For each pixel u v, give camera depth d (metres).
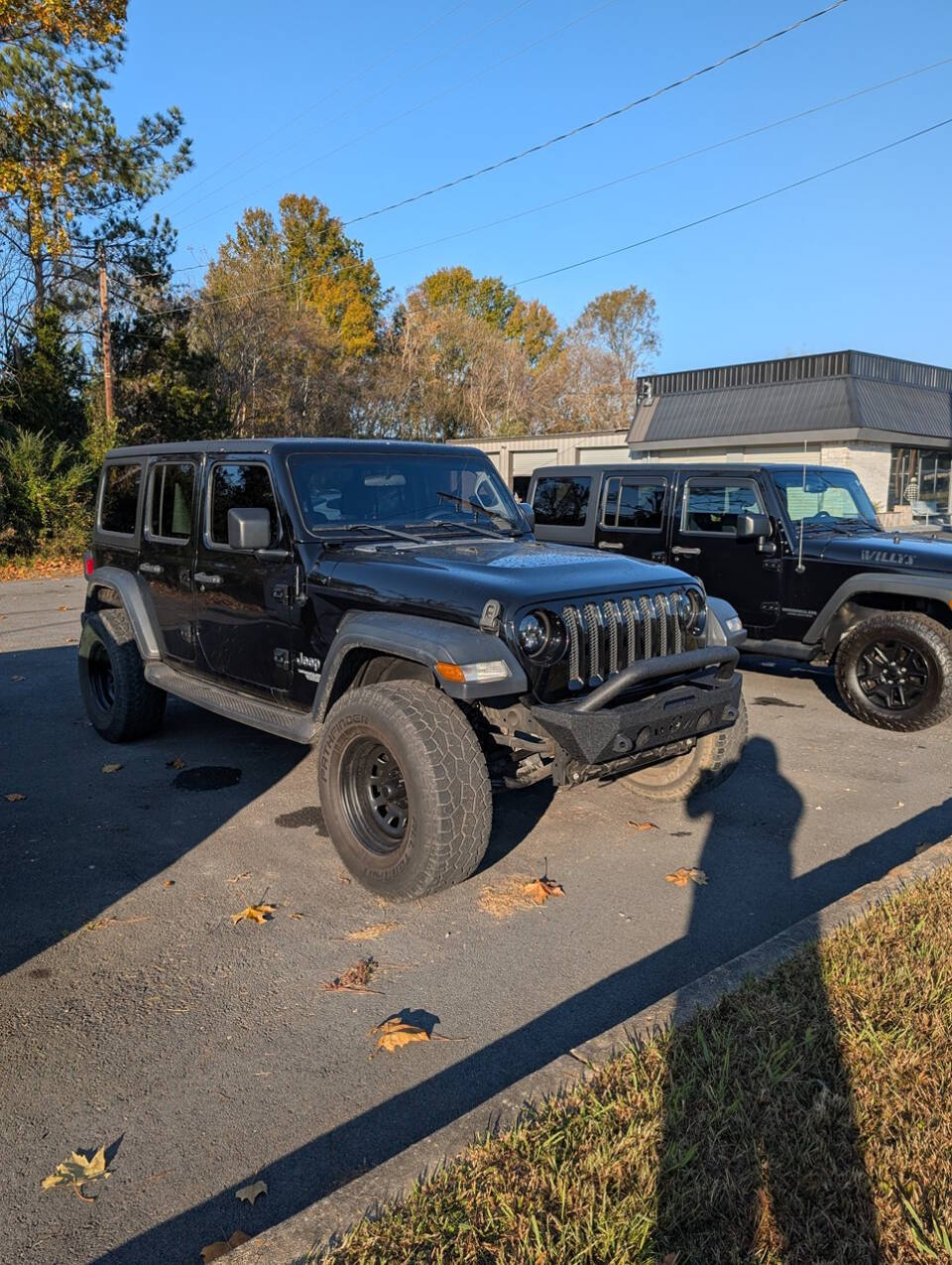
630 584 4.36
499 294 70.44
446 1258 2.04
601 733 3.82
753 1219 2.17
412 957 3.71
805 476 8.29
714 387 27.97
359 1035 3.19
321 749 4.30
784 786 5.79
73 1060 3.07
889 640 6.99
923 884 3.87
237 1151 2.63
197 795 5.64
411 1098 2.85
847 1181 2.27
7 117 24.97
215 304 40.75
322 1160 2.59
